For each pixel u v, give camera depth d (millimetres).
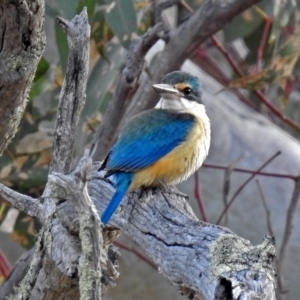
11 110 6789
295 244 14328
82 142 11734
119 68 11930
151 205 6965
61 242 7004
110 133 11484
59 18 7750
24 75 6410
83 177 5598
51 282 7387
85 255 5730
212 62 15586
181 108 9398
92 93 11758
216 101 15180
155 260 6465
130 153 8258
